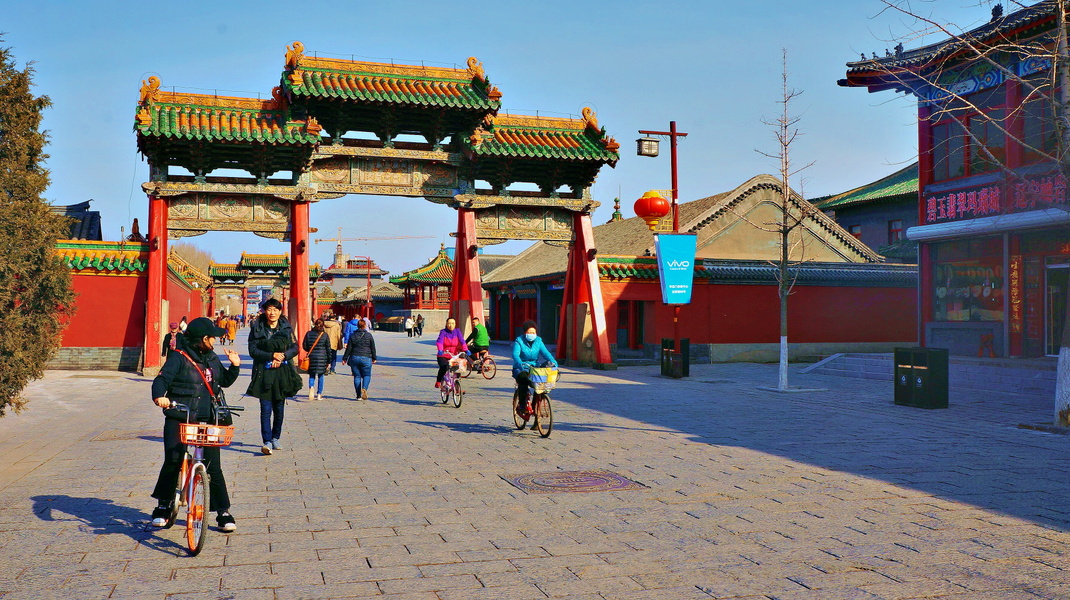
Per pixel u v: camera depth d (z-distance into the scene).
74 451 10.30
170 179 22.95
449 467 9.34
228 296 105.19
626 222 47.44
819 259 37.09
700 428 12.73
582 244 27.33
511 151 24.89
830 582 5.22
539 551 5.94
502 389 19.84
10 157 10.65
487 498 7.71
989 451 10.55
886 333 31.62
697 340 29.47
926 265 22.92
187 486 6.22
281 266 66.06
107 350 23.17
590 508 7.31
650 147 22.56
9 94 10.74
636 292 29.50
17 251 10.31
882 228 41.41
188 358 6.55
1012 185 19.16
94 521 6.79
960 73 21.22
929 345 22.75
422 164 25.05
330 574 5.39
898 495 7.87
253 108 23.52
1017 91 19.53
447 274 71.06
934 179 22.58
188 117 22.42
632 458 9.95
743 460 9.82
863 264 31.28
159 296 22.53
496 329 54.72
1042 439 11.63
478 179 26.58
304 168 23.42
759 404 16.33
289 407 15.75
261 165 23.14
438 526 6.66
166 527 6.61
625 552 5.91
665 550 5.96
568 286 28.69
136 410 14.76
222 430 6.04
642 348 34.31
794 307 30.56
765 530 6.54
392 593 5.00
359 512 7.15
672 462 9.67
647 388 19.92
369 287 86.75
